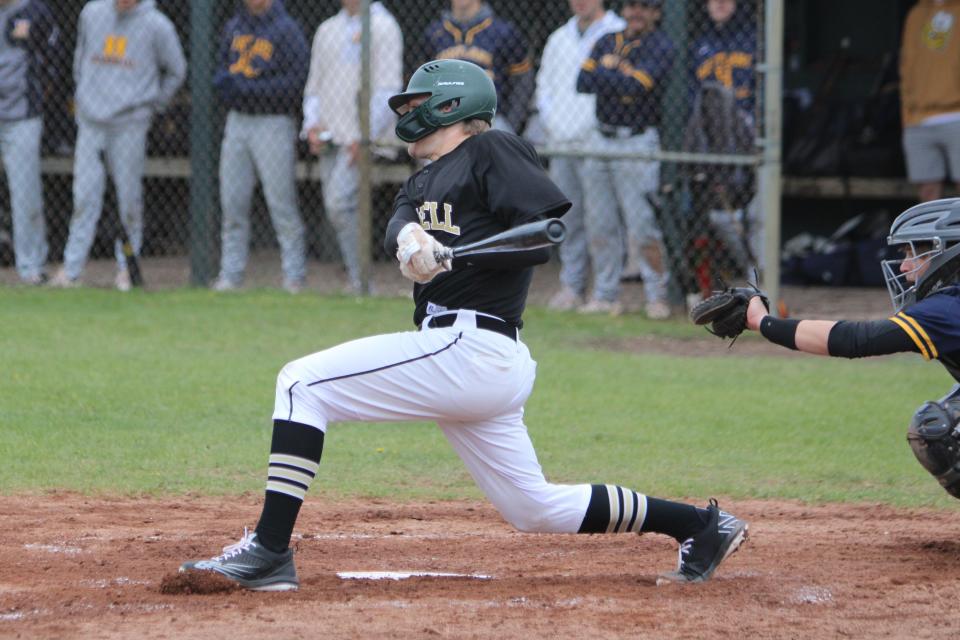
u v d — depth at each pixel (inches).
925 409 653.3
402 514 781.9
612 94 1467.8
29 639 507.8
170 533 715.4
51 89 1856.5
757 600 577.3
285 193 1610.5
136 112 1605.6
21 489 813.2
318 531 733.3
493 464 571.8
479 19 1494.8
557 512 578.2
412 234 524.1
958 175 1647.4
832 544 702.5
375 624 529.3
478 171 551.2
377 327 1421.0
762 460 931.3
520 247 518.6
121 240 1665.8
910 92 1676.9
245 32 1547.7
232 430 985.5
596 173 1512.1
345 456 938.1
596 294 1572.3
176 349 1285.7
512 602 569.0
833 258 1904.5
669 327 1485.0
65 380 1130.7
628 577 622.5
